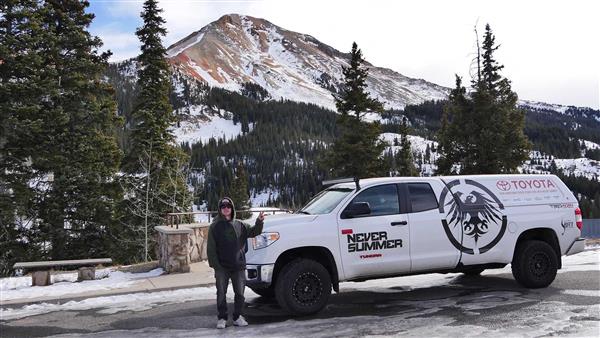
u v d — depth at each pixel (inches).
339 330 265.3
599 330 246.4
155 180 1088.8
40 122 767.7
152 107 1109.7
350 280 311.3
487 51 1498.5
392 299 342.6
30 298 376.2
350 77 1434.5
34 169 821.9
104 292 391.9
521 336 240.8
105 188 898.1
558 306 299.7
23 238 824.9
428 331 256.2
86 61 887.1
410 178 340.2
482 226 341.1
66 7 909.8
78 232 867.4
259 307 333.7
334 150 1418.6
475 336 243.4
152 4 1124.5
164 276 453.7
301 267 294.8
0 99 768.9
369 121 1459.2
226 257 278.1
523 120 1407.5
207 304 348.2
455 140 1427.2
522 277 350.9
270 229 298.2
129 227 1005.2
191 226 544.7
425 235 325.4
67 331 289.1
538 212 361.1
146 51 1124.5
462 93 1439.5
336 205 317.4
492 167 1362.0
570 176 6545.3
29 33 816.9
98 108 886.4
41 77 818.2
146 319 310.8
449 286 382.0
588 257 526.6
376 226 315.3
